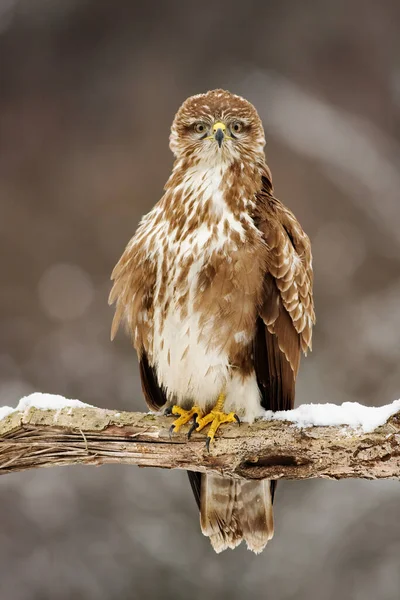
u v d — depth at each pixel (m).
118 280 7.60
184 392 7.34
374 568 13.47
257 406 7.30
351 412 6.61
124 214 19.59
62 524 14.24
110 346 16.72
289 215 7.60
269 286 7.23
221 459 6.76
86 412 6.73
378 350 16.25
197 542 13.74
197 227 7.23
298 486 13.96
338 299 17.50
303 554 13.49
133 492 14.26
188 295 7.14
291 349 7.41
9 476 14.49
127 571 13.74
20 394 16.34
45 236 19.05
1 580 13.87
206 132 7.57
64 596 13.79
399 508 13.77
